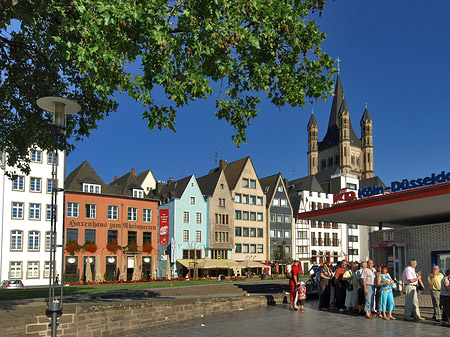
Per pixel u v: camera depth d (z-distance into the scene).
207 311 16.28
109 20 10.23
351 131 159.50
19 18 11.71
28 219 52.50
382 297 15.34
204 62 12.04
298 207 83.25
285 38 13.73
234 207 72.19
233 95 14.14
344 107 154.62
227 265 56.06
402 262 23.02
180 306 15.10
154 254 62.28
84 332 11.92
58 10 11.03
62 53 11.25
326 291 17.80
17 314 10.66
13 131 16.47
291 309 17.81
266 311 17.36
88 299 17.83
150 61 11.88
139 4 10.41
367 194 24.17
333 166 158.88
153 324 14.03
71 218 55.62
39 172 53.75
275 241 76.56
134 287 32.72
